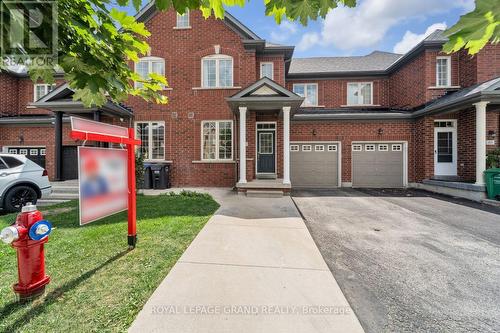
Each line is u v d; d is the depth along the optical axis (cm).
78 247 388
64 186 895
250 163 1090
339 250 416
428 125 1121
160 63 1146
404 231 517
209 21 1131
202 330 217
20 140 1188
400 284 310
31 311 236
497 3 112
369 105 1423
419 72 1191
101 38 209
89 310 239
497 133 1023
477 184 862
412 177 1209
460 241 459
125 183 385
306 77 1434
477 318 249
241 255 373
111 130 352
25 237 251
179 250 383
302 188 1214
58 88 920
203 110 1136
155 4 171
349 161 1238
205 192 973
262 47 1135
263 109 1027
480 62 1038
